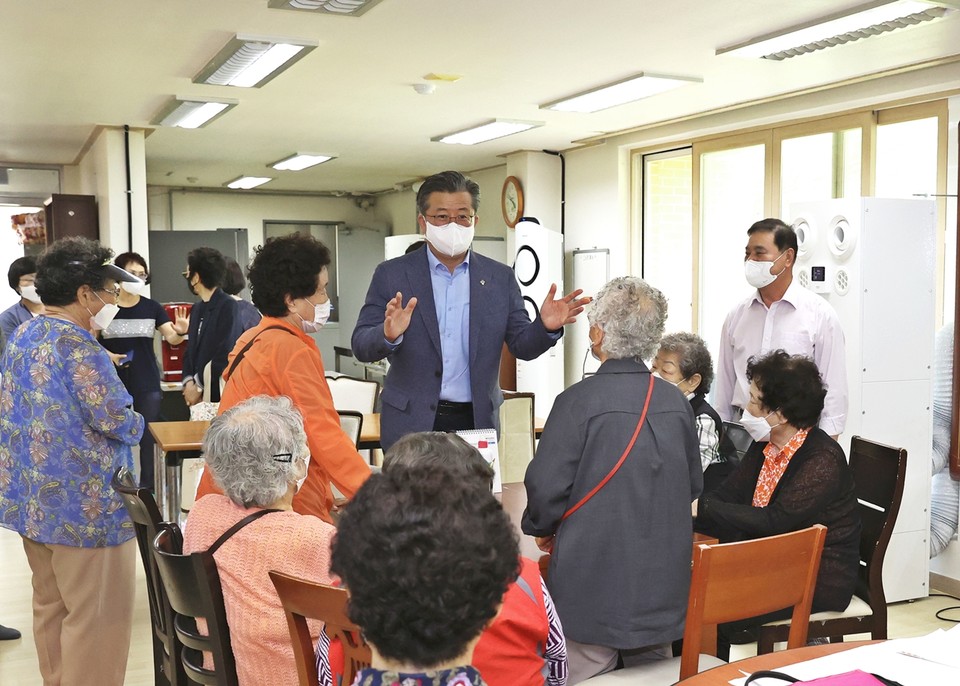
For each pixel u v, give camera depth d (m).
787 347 3.85
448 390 2.74
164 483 4.18
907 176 5.42
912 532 4.31
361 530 0.95
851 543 2.68
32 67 5.00
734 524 2.62
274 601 1.74
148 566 2.30
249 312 5.04
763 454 2.90
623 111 6.41
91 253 2.69
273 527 1.80
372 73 5.21
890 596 4.29
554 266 7.86
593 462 2.10
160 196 11.87
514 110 6.41
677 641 2.63
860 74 5.18
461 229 2.62
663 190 7.67
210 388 4.86
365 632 0.94
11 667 3.51
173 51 4.68
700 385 3.41
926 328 4.30
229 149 8.51
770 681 1.49
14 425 2.67
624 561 2.09
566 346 8.48
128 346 5.15
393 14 3.97
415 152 8.72
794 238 3.85
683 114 6.53
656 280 7.77
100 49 4.61
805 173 6.12
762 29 4.27
